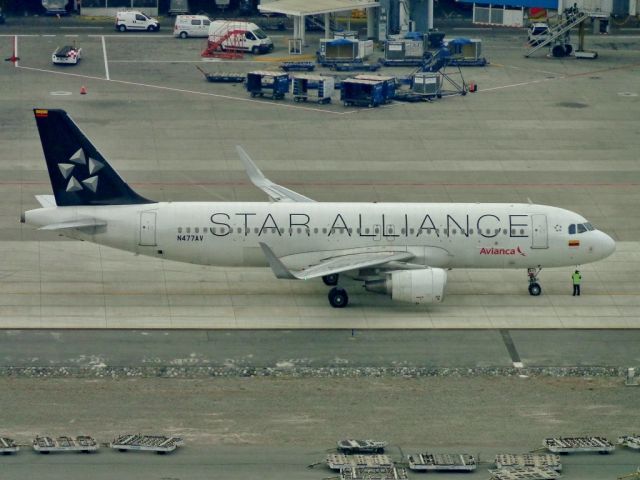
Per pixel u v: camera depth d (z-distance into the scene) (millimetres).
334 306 195625
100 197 197125
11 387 165875
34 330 184625
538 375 173125
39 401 162125
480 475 144875
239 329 186625
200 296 199625
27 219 196500
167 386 167625
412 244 198875
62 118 192625
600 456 150125
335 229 197750
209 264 199500
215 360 175750
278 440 152750
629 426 158500
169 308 194375
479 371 173875
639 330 188750
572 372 174250
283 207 199125
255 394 165750
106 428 155000
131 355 176875
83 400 162750
